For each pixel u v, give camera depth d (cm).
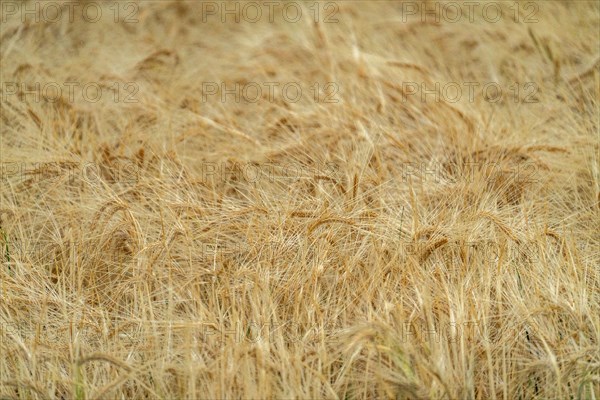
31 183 758
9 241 705
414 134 838
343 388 554
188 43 1070
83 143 829
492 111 881
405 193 733
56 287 664
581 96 879
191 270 632
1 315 625
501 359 574
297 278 624
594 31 959
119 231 688
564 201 747
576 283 612
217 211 713
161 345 592
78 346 576
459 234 653
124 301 652
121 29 1082
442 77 948
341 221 633
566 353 564
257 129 879
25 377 570
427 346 546
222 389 528
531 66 950
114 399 554
